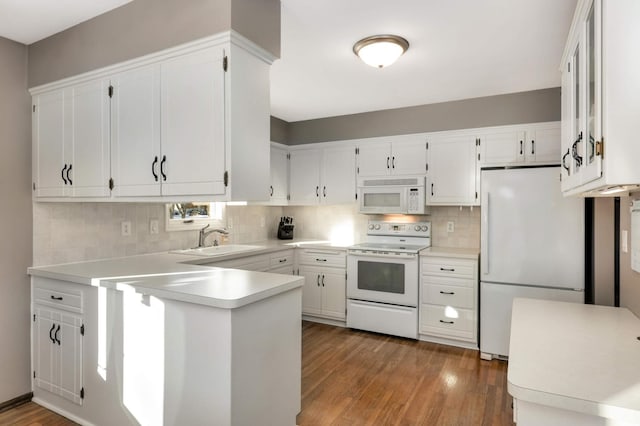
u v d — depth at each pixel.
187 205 3.48
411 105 3.81
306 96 3.52
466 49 2.46
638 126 1.04
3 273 2.32
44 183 2.43
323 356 3.21
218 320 1.65
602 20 1.10
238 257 3.26
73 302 2.19
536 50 2.47
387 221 4.30
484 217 3.14
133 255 2.97
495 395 2.53
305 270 4.20
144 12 1.94
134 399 1.92
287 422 2.04
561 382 1.02
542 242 2.97
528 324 1.56
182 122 1.84
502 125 3.46
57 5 1.99
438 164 3.73
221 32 1.69
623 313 1.72
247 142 1.80
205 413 1.69
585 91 1.37
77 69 2.22
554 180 2.93
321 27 2.17
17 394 2.38
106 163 2.14
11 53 2.39
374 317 3.77
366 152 4.09
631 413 0.87
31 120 2.48
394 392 2.57
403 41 2.31
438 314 3.49
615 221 2.29
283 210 4.96
